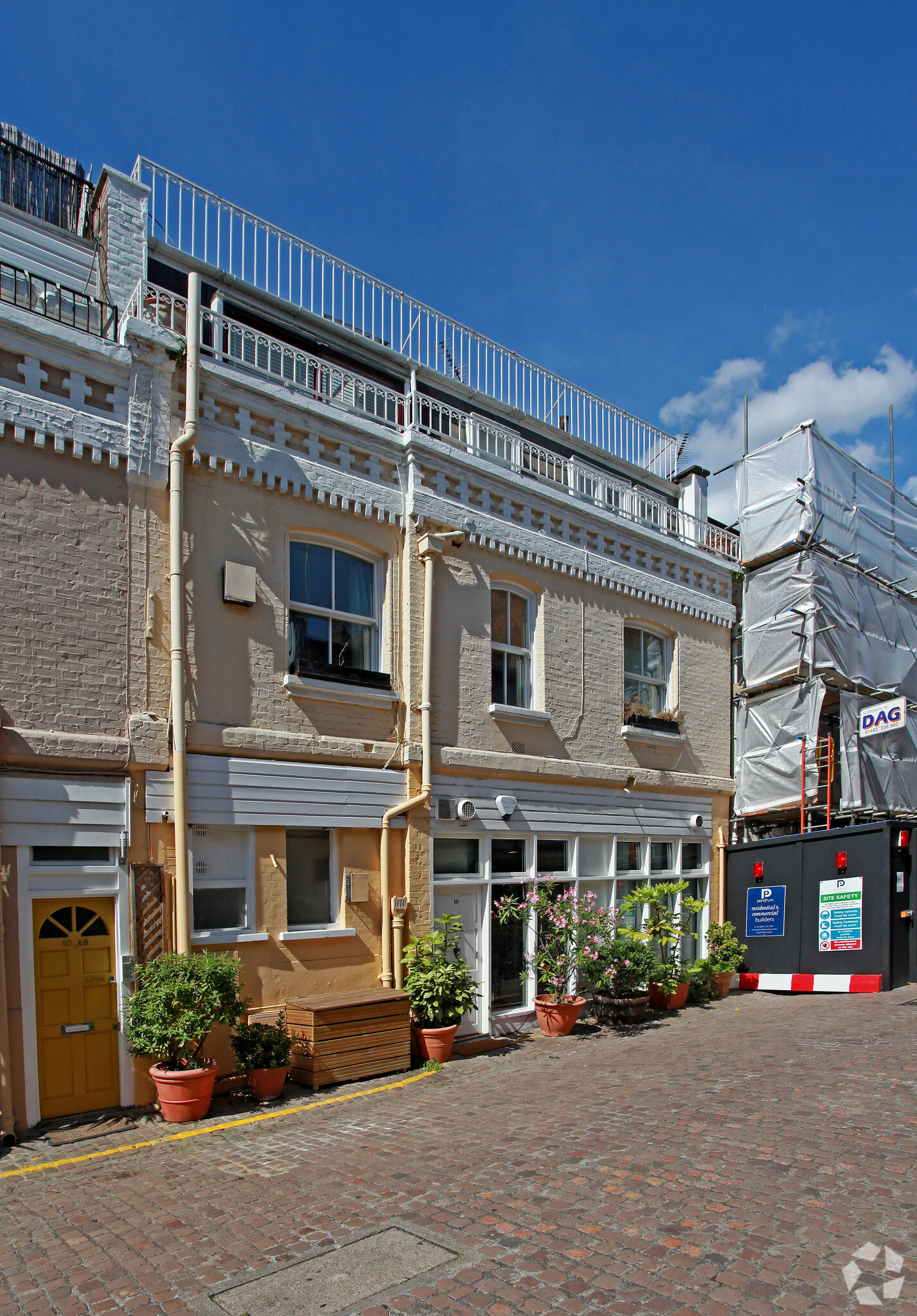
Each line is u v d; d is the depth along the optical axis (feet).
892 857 42.14
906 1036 30.04
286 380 32.42
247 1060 25.73
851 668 51.21
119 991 25.11
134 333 27.66
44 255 31.48
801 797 47.75
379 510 34.19
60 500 25.94
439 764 34.65
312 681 31.19
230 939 27.68
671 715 46.47
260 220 36.22
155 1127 23.27
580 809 40.78
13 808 23.80
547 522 41.24
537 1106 24.08
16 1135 22.57
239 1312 13.07
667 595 46.91
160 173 33.50
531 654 40.11
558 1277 13.60
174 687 26.99
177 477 27.91
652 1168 18.04
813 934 44.32
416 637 34.65
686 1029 35.68
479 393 43.88
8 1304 13.79
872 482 56.44
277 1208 17.13
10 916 23.43
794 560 50.34
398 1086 27.48
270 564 30.73
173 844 26.58
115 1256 15.37
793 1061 27.35
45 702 24.85
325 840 31.50
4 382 25.35
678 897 46.03
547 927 38.60
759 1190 16.56
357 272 39.37
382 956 31.86
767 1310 12.35
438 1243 14.98
